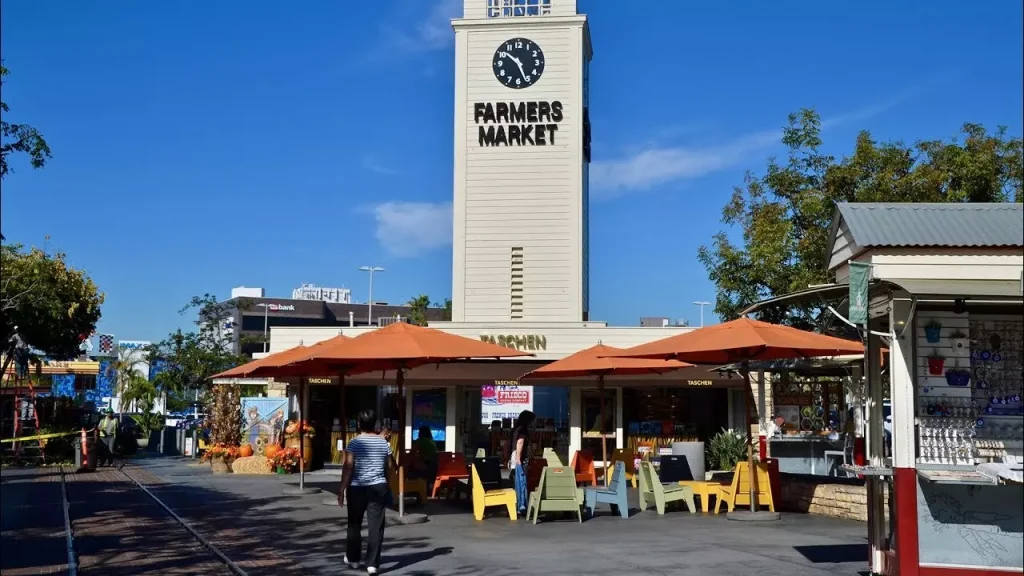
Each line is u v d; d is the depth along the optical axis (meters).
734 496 16.86
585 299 35.00
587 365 19.80
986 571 9.37
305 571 11.39
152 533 14.93
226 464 28.42
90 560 12.39
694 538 13.87
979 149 24.53
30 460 32.59
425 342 15.62
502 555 12.44
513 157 33.50
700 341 15.72
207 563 12.15
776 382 25.70
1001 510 9.43
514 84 33.66
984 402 9.85
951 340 9.85
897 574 9.62
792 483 17.75
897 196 24.44
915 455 9.63
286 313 117.62
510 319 32.97
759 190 27.09
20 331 34.94
